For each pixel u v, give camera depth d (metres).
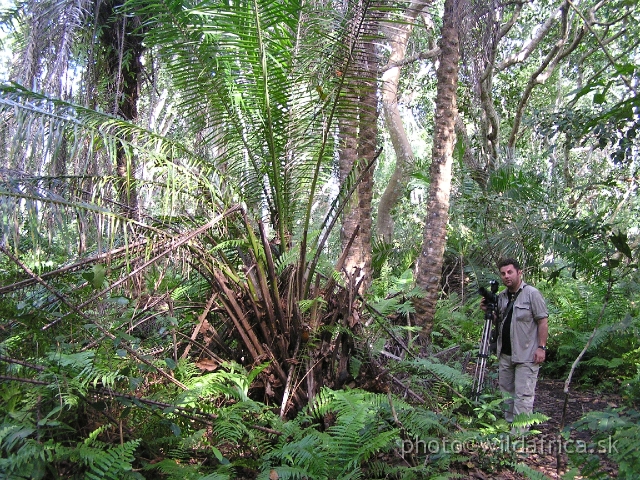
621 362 6.11
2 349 2.56
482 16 9.43
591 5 11.66
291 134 4.19
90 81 6.07
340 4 4.13
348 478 2.71
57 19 5.55
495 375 5.26
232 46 3.91
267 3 3.75
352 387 3.80
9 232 2.64
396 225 13.66
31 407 2.53
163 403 2.92
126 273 3.09
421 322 6.37
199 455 3.15
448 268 10.52
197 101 4.24
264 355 3.71
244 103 4.00
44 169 3.24
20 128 2.92
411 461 3.33
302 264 3.82
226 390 3.20
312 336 3.81
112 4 6.21
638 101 3.67
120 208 3.92
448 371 4.09
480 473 3.42
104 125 3.30
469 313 8.01
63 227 2.97
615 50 13.40
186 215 3.88
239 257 4.18
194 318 4.14
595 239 5.95
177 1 3.73
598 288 6.78
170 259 3.43
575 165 17.11
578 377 6.83
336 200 4.32
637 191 7.17
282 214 4.19
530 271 8.13
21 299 2.92
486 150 12.87
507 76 15.15
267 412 3.38
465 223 9.49
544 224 7.51
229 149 4.36
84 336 3.08
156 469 2.89
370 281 7.58
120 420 2.87
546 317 4.42
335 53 3.94
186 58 4.01
